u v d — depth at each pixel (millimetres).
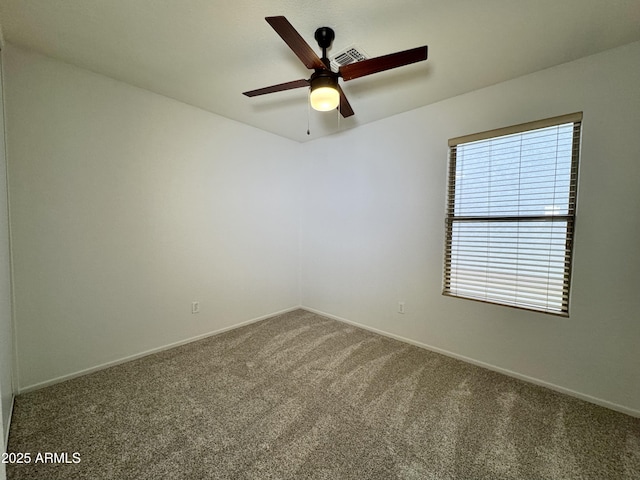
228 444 1549
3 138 1739
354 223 3357
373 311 3201
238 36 1750
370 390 2061
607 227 1876
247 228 3346
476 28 1647
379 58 1543
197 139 2824
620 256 1842
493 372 2332
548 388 2105
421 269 2795
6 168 1812
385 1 1455
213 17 1587
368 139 3178
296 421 1731
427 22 1609
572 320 2012
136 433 1619
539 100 2094
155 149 2539
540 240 2158
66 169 2084
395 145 2945
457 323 2566
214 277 3049
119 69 2133
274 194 3625
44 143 1984
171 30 1700
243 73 2172
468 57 1927
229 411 1816
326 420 1742
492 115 2311
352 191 3361
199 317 2938
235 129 3148
